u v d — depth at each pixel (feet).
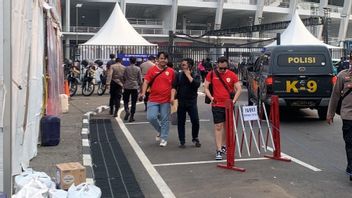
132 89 47.73
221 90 29.63
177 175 26.03
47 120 32.45
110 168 27.45
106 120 48.67
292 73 45.96
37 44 28.32
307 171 26.63
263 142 32.37
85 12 242.17
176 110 33.83
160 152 32.45
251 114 30.68
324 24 149.69
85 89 78.59
